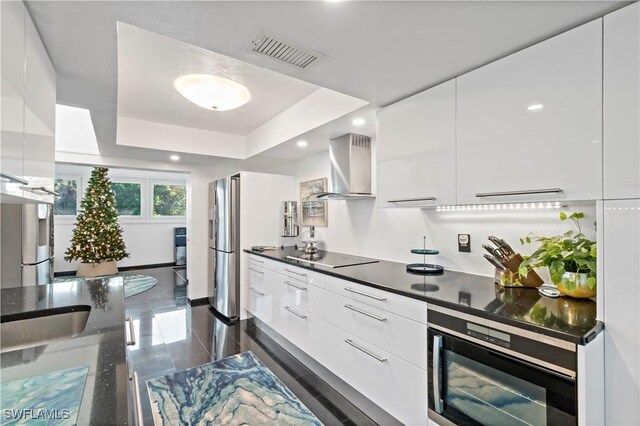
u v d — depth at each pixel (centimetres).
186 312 406
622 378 111
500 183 150
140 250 728
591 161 120
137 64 216
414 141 194
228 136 395
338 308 216
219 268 397
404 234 263
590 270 143
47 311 145
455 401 142
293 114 296
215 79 237
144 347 297
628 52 111
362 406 202
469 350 135
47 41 136
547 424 110
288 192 413
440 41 138
